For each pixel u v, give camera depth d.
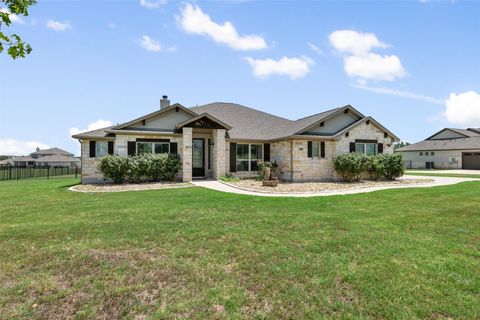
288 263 4.18
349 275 3.76
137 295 3.29
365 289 3.38
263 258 4.39
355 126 18.16
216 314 2.89
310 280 3.64
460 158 36.38
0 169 24.86
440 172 29.19
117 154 16.16
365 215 7.45
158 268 4.04
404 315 2.85
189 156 16.42
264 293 3.32
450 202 9.39
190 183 15.49
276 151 18.73
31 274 3.88
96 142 16.23
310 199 10.12
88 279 3.70
